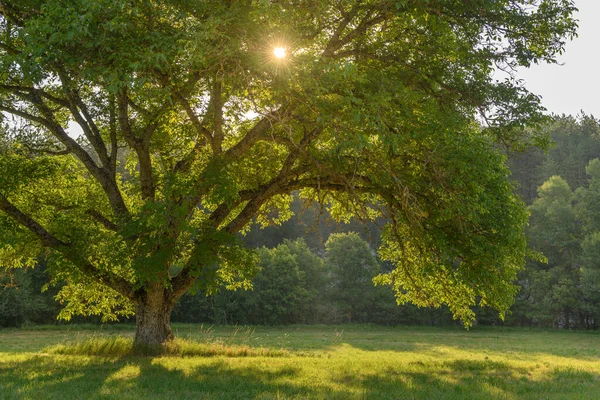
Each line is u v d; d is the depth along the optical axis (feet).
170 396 27.91
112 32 35.04
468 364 51.49
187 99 47.37
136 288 42.16
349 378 37.50
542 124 45.93
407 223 47.37
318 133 47.60
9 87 45.62
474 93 46.88
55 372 36.50
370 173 46.83
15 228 43.24
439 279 56.95
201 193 42.50
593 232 202.39
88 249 43.96
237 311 199.93
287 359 52.24
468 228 45.14
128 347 53.98
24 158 47.55
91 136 52.06
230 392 29.89
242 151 47.03
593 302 202.08
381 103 37.65
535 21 46.16
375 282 66.90
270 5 35.94
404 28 49.14
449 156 41.27
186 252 45.14
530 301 219.61
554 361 70.64
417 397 29.94
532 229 219.82
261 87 42.01
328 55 46.16
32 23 33.17
